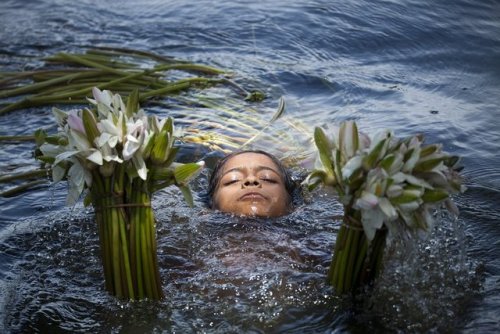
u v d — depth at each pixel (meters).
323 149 2.89
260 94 5.77
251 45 6.74
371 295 3.15
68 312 3.23
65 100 5.60
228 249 3.72
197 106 5.66
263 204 4.14
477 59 6.52
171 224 4.01
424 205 2.80
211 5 7.55
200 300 3.24
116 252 3.04
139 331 3.07
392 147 2.80
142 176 2.88
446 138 5.10
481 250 3.72
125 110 2.99
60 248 3.81
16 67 6.31
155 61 6.38
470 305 3.21
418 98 5.77
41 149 2.95
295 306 3.20
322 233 3.94
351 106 5.64
